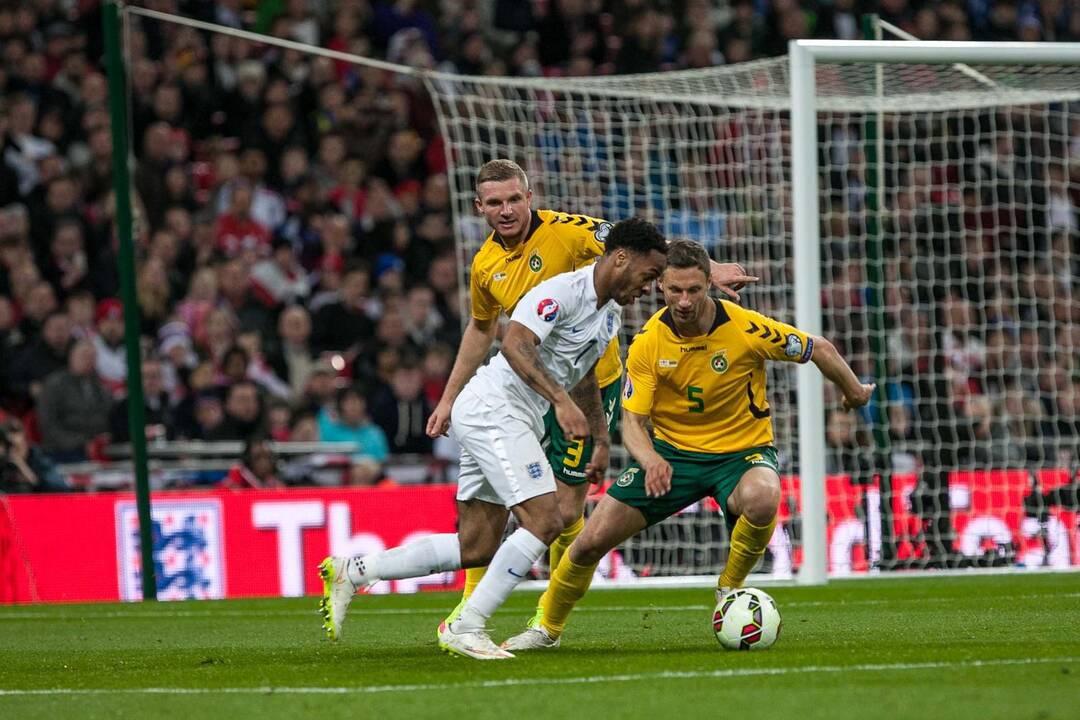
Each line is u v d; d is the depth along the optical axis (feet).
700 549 122.31
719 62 180.96
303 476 131.64
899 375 130.41
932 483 117.19
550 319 57.77
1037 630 68.69
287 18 174.91
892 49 105.50
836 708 42.14
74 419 132.87
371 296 158.30
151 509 113.50
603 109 163.73
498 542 61.26
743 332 64.44
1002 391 132.98
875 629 70.59
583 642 66.95
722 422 66.03
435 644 68.64
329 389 137.69
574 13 184.55
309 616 92.73
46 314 146.72
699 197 143.84
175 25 171.42
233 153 165.99
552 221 69.51
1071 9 196.44
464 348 71.72
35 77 164.76
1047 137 135.74
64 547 114.62
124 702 48.24
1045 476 120.16
